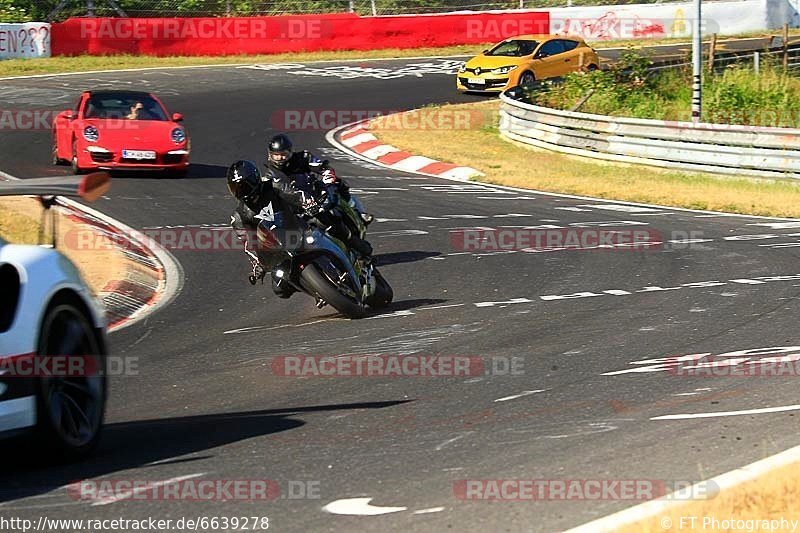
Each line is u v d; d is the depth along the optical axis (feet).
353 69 195.42
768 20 248.52
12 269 30.32
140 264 71.56
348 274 55.06
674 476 29.73
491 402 38.93
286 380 43.24
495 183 118.11
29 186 32.35
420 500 27.99
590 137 135.54
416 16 216.95
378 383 42.34
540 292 62.90
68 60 186.50
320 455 32.40
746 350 46.88
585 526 25.17
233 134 139.03
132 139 104.88
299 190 54.34
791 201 106.63
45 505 27.76
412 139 143.33
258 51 204.44
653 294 61.52
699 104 129.39
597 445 33.04
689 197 108.47
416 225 89.04
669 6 239.50
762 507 25.41
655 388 40.45
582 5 250.37
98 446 34.14
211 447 33.55
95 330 33.32
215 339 52.06
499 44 178.91
